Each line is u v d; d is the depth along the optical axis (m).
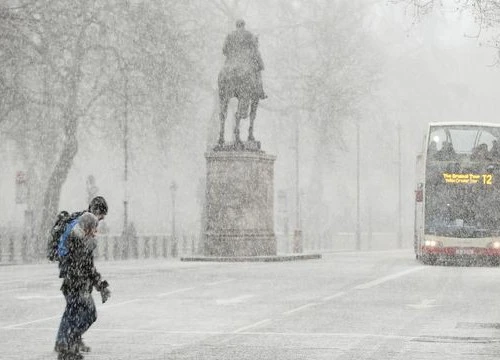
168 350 17.23
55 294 30.44
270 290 32.31
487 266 50.34
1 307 25.94
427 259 52.25
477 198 49.78
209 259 54.84
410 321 22.34
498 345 17.88
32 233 63.19
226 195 55.81
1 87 62.66
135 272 43.19
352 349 17.31
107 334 19.78
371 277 39.50
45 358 16.16
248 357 16.30
